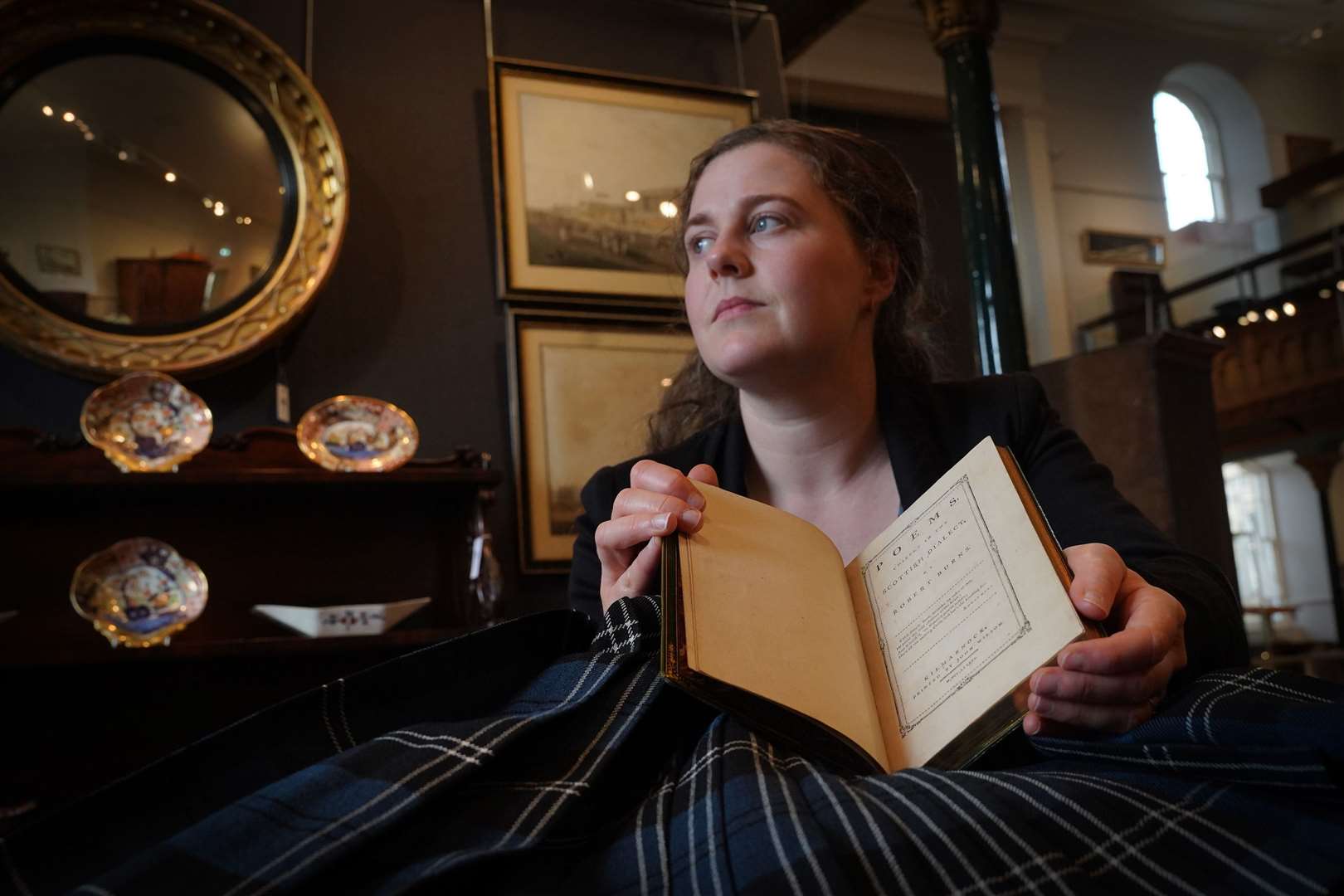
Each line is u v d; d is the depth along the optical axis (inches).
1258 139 529.0
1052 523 48.9
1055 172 480.7
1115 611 31.2
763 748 28.6
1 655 91.0
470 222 135.4
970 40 162.1
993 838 24.2
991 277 155.8
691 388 65.0
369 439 116.0
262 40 124.1
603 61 145.9
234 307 119.4
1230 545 137.3
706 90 146.8
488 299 133.9
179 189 120.4
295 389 123.0
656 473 36.3
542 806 26.1
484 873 24.7
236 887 22.6
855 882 23.1
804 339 47.3
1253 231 531.5
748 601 32.6
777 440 51.7
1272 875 23.3
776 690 29.9
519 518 125.7
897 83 297.1
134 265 117.4
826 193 50.1
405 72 136.6
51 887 26.2
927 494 36.7
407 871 24.0
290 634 110.4
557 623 35.4
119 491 105.2
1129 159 501.7
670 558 32.6
